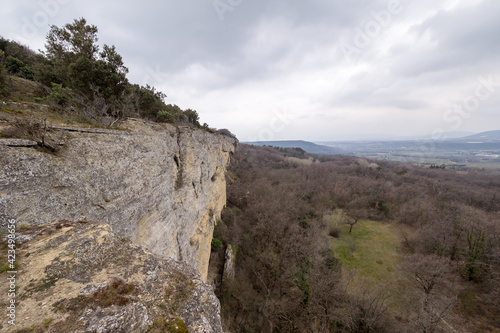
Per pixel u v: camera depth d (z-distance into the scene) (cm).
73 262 512
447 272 2516
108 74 1670
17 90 1549
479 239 2730
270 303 2259
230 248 2814
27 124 741
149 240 1156
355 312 2020
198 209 2138
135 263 566
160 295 505
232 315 2156
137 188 1098
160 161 1377
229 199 4834
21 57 2509
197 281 588
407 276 2744
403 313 2245
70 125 930
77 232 620
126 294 466
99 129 946
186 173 1894
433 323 1914
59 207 714
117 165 984
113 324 366
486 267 2594
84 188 812
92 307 400
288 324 2086
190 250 1738
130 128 1227
